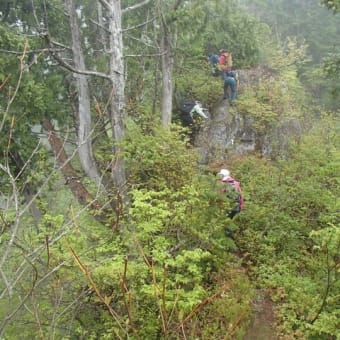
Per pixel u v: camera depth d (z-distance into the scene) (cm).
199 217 687
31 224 614
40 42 963
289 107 1323
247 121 1254
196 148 1223
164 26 1061
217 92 1362
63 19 1074
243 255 789
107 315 535
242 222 861
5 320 292
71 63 1103
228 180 764
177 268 599
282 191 870
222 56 1312
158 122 989
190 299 510
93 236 607
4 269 441
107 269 479
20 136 897
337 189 838
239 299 650
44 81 1013
